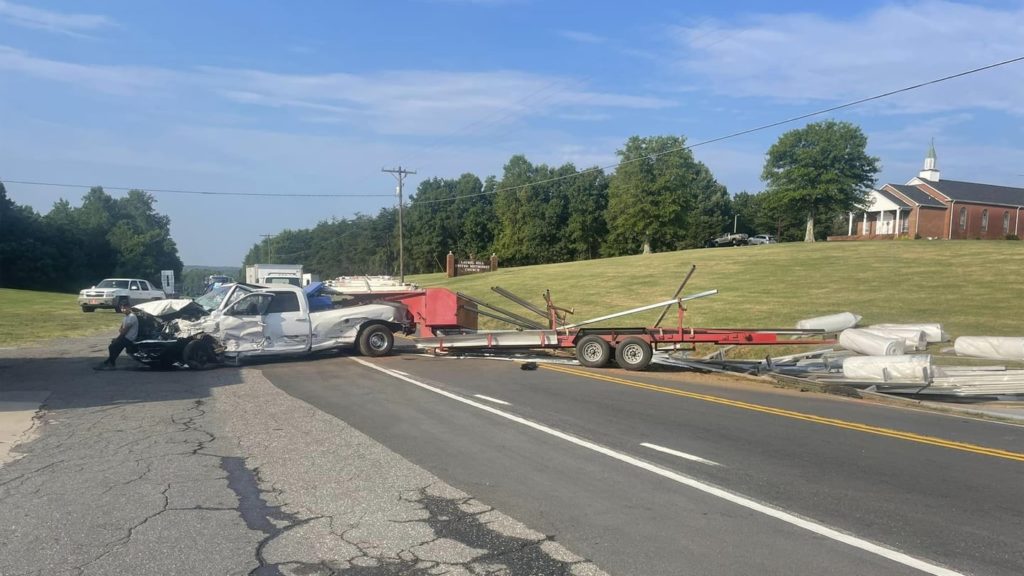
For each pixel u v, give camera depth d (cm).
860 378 1328
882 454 780
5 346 1883
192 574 442
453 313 1827
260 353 1542
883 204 7125
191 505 573
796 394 1237
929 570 462
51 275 7750
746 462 730
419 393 1143
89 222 9319
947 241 4291
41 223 8188
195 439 806
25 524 527
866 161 6112
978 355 1419
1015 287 2372
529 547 491
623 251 8406
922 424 977
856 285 2645
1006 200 7319
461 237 10606
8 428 858
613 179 7412
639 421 936
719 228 10312
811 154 6084
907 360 1302
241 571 447
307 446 776
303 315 1606
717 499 605
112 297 3525
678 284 3097
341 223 14800
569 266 5000
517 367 1511
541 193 9225
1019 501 614
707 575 448
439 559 470
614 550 488
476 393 1148
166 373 1375
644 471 688
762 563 468
